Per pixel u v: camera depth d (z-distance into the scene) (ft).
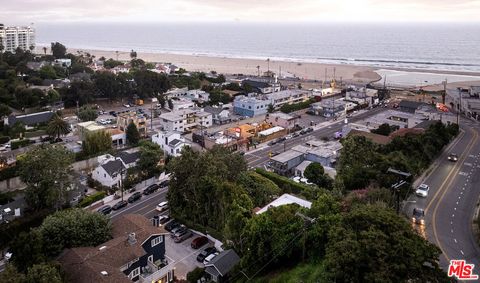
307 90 507.30
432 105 432.25
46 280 111.55
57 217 151.23
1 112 363.56
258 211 179.11
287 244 138.00
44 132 333.62
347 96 469.57
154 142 295.48
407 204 183.93
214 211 182.19
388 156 213.66
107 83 453.17
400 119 347.36
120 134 312.09
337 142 296.51
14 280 110.01
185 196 192.95
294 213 146.92
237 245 153.99
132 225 156.56
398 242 105.29
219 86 534.78
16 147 301.43
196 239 175.22
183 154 199.72
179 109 396.98
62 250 139.74
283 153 271.49
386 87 564.30
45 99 423.23
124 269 135.74
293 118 366.63
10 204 203.00
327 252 112.47
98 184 238.89
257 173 243.81
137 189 235.20
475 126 337.52
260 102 411.54
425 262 109.70
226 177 198.59
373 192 165.89
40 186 199.21
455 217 171.63
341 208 149.69
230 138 318.45
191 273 147.02
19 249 130.00
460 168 231.91
